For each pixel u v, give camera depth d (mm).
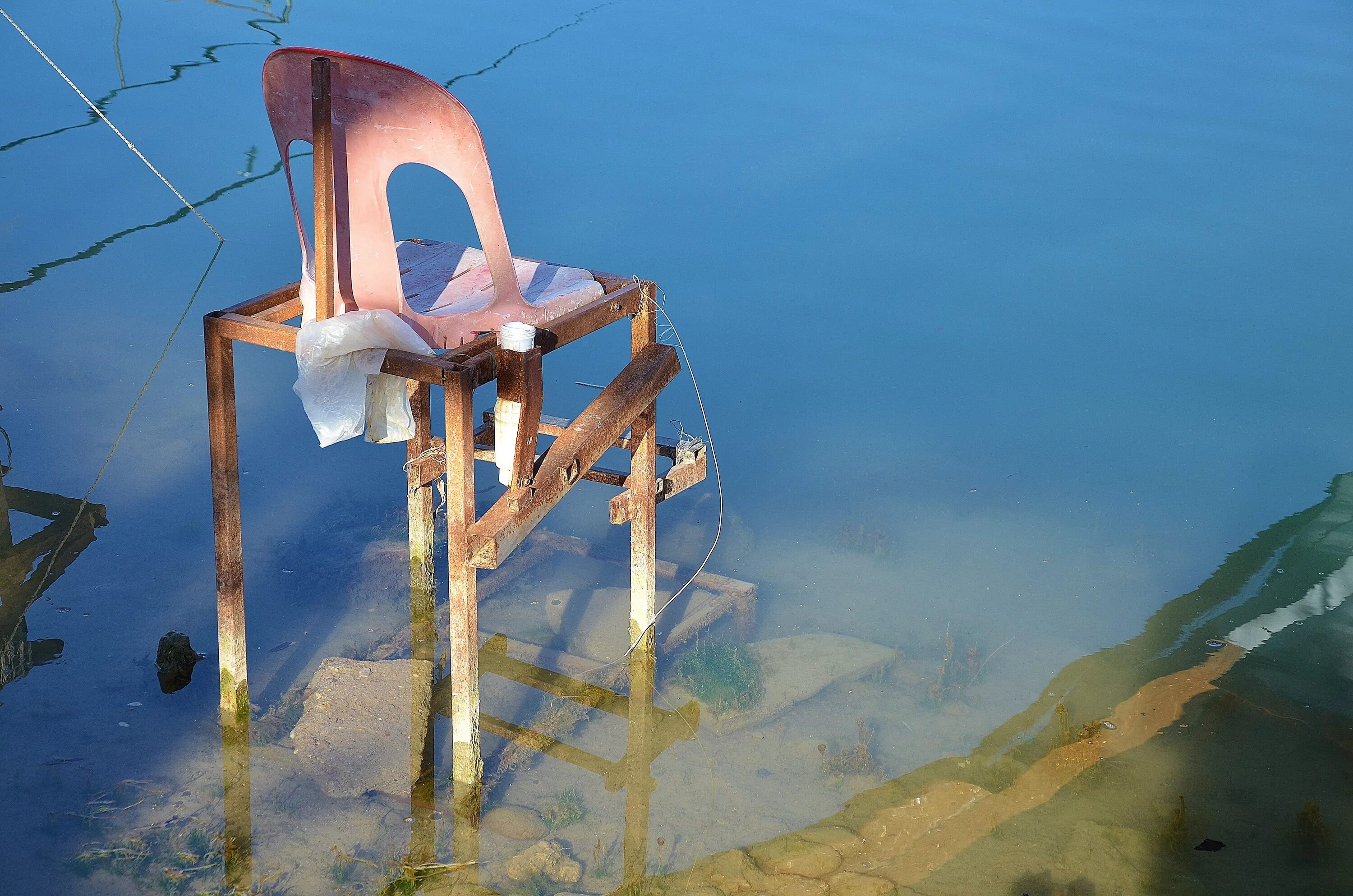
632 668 6391
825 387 9852
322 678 5945
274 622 6492
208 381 5156
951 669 6555
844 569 7598
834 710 6191
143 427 8359
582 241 11547
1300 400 9727
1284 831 5352
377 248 4746
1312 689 6477
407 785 5309
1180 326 10922
